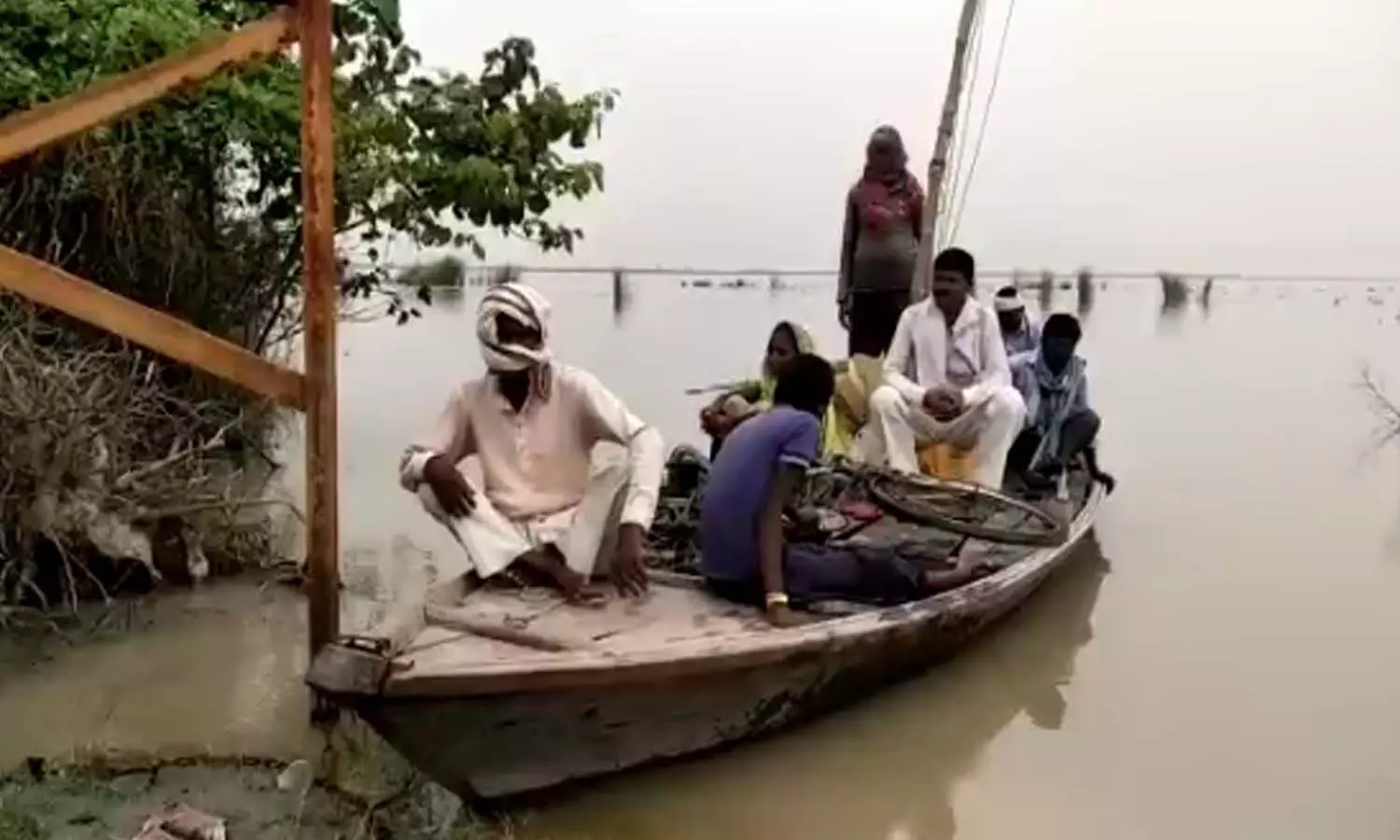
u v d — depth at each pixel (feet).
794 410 17.71
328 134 15.96
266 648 20.12
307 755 16.26
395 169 28.22
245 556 24.48
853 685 18.22
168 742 16.53
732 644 15.48
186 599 22.29
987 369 26.32
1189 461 37.96
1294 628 22.59
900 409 25.67
